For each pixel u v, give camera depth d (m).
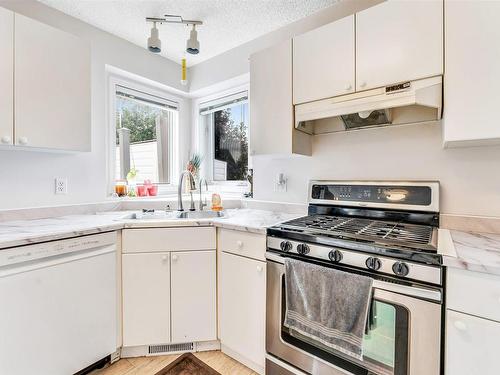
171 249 1.58
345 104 1.41
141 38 2.18
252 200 2.22
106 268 1.47
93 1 1.72
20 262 1.16
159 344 1.61
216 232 1.64
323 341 1.15
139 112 2.51
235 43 2.25
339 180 1.77
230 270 1.57
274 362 1.39
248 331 1.49
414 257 0.98
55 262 1.27
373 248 1.06
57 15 1.81
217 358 1.62
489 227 1.28
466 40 1.09
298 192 1.96
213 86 2.55
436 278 0.93
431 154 1.45
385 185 1.55
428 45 1.18
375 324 1.06
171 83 2.56
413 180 1.50
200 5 1.76
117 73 2.24
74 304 1.34
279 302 1.35
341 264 1.14
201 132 2.86
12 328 1.14
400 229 1.31
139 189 2.38
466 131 1.09
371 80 1.33
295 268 1.25
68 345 1.32
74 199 1.92
